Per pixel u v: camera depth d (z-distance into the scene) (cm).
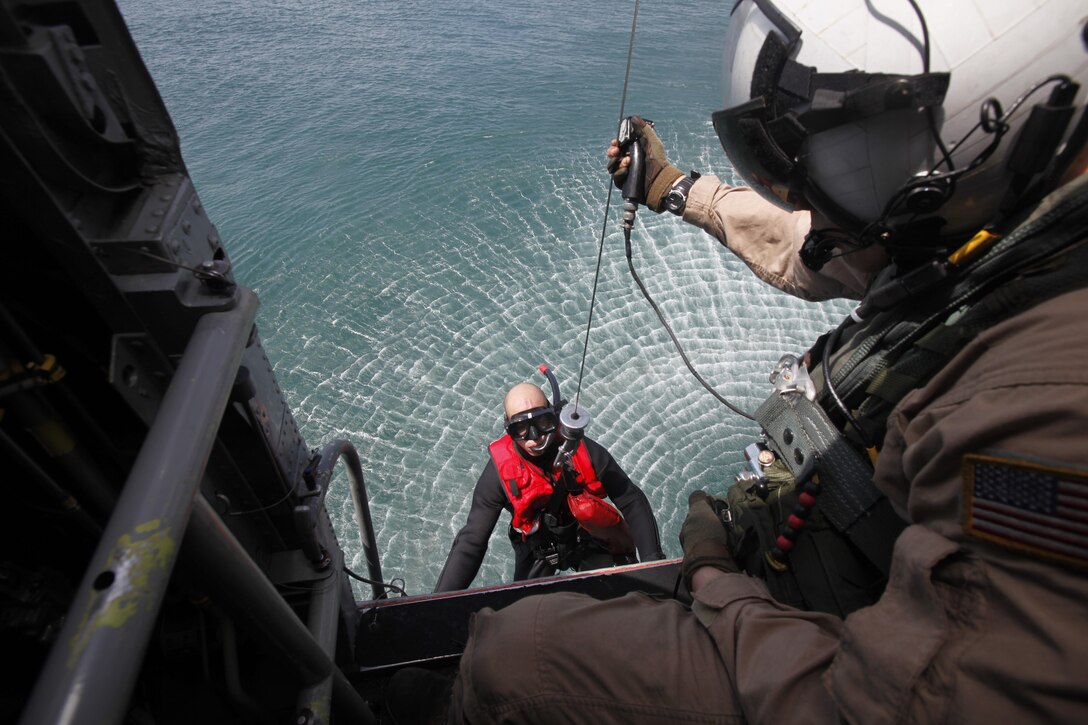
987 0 73
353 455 171
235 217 866
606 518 311
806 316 809
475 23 1344
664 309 802
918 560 61
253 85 1095
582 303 805
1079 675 48
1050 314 59
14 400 87
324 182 913
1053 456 52
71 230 85
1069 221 68
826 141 85
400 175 928
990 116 74
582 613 99
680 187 157
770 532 108
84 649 56
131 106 92
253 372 121
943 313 83
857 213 90
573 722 91
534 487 313
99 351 105
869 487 94
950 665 55
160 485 68
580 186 937
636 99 1124
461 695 103
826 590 98
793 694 75
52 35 76
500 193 909
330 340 739
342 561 160
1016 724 51
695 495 130
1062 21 71
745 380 745
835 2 82
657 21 1401
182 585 112
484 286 808
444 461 638
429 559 572
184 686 141
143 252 92
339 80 1122
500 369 727
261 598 94
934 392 69
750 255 150
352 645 168
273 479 133
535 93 1118
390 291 787
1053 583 51
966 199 79
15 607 104
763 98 88
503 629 100
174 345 101
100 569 61
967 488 58
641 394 735
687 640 93
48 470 108
